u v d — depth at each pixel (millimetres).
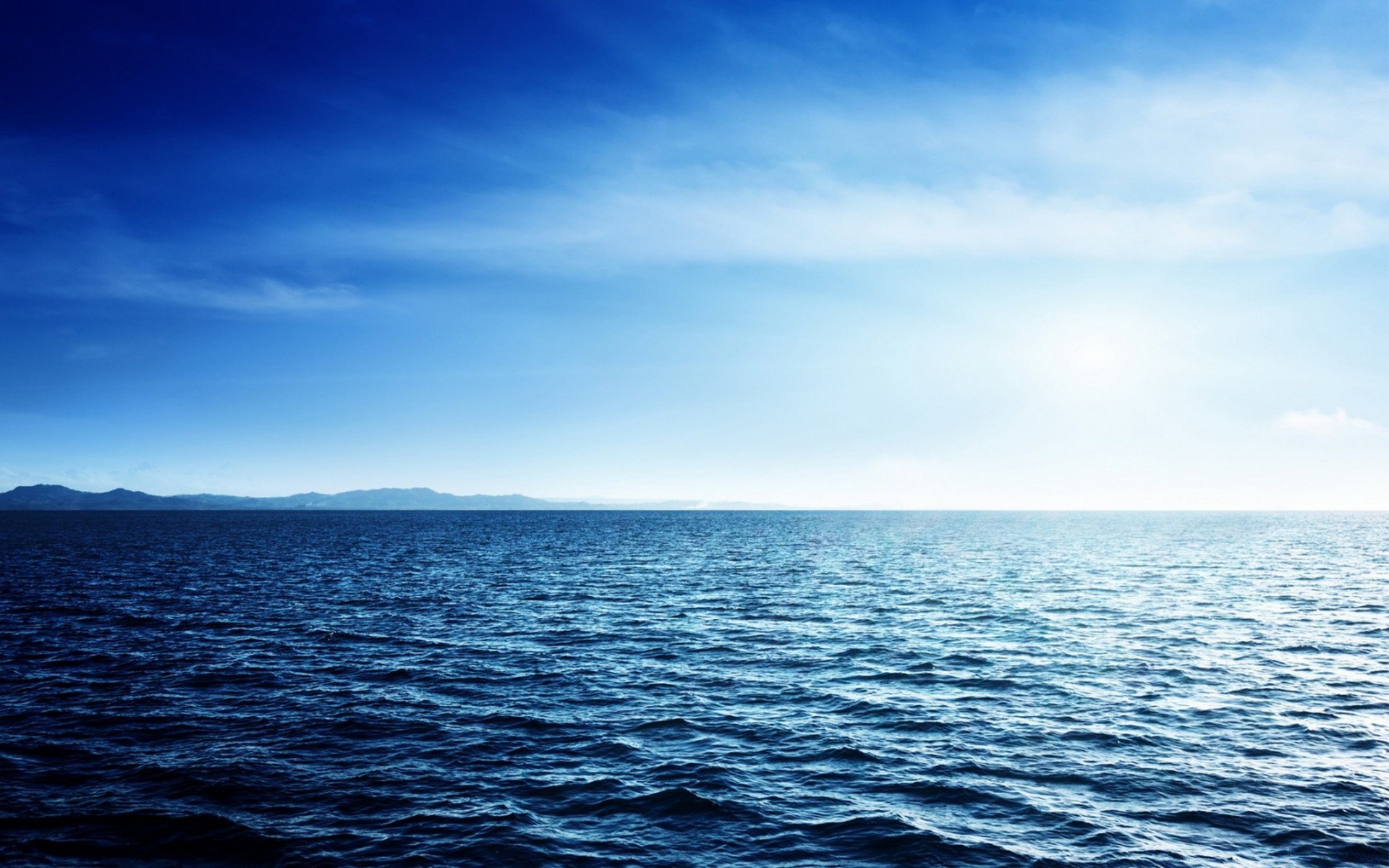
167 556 93375
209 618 44719
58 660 33156
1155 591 58812
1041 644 37188
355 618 45469
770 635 40062
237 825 17094
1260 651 35469
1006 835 16703
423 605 50875
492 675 31203
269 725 24453
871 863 15484
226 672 31422
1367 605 51031
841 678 30562
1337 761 21203
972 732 23719
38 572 70500
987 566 82938
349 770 20531
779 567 81562
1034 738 23141
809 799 18656
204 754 21656
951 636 39656
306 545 119438
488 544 125375
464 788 19359
